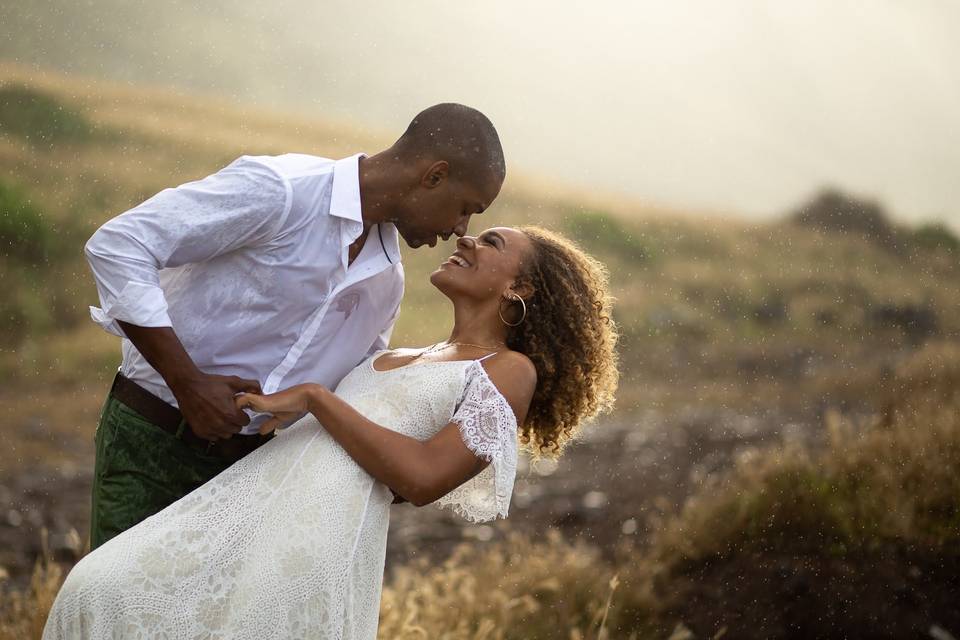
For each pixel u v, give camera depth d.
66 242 13.09
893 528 5.01
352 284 2.74
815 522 5.16
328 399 2.53
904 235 22.86
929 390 6.91
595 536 6.27
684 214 23.62
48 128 18.05
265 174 2.58
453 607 4.38
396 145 2.72
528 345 2.88
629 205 23.72
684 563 5.20
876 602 4.62
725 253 20.27
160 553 2.46
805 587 4.79
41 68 25.23
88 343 10.77
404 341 12.20
